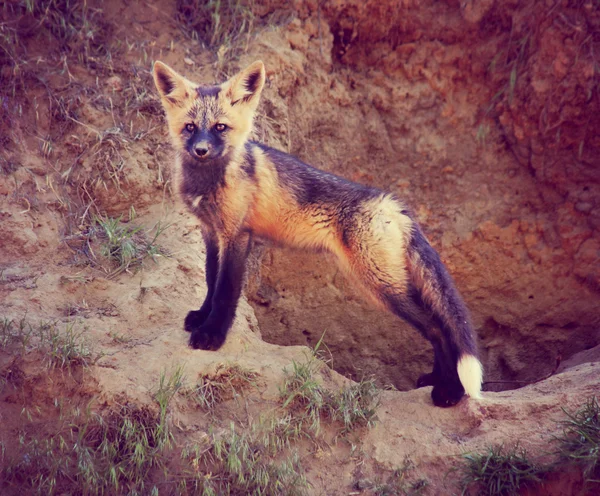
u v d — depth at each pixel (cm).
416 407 770
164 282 901
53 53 1108
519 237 1217
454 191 1256
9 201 948
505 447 702
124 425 685
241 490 670
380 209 795
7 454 684
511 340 1212
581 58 1129
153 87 1120
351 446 721
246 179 800
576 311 1180
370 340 1191
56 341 734
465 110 1264
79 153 1037
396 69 1276
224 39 1205
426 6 1245
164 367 752
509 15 1206
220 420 725
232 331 831
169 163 1064
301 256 1173
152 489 658
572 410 727
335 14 1254
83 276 885
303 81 1238
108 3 1183
